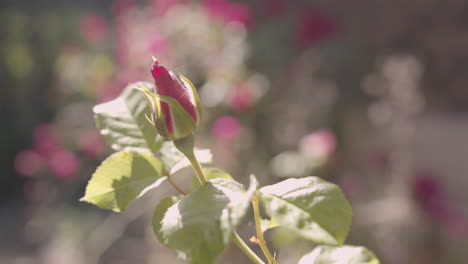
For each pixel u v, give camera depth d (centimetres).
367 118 337
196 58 362
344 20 364
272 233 108
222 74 342
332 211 49
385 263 283
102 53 575
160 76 55
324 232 49
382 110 339
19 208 780
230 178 62
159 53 371
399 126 340
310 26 343
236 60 350
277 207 50
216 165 330
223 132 319
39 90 863
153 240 394
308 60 347
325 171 302
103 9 920
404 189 325
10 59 857
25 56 862
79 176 496
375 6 350
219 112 340
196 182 61
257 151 331
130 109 66
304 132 330
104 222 517
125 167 61
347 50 341
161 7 396
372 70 343
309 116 331
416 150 331
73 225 552
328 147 292
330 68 338
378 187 326
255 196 51
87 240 519
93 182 60
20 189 838
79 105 517
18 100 852
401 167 334
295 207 50
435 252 283
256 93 331
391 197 324
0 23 869
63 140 493
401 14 338
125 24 430
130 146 63
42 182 570
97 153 471
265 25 382
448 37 317
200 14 383
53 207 587
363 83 339
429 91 330
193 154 57
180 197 58
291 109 338
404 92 341
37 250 605
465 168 302
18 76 855
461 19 310
